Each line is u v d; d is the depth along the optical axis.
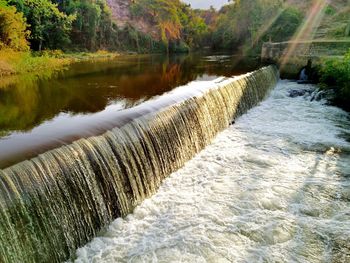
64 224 6.23
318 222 7.45
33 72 20.95
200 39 71.38
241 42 50.38
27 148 6.68
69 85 15.31
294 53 25.91
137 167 8.09
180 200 8.23
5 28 24.91
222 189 8.74
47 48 37.31
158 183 8.91
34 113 9.96
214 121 12.45
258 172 9.68
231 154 10.92
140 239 6.84
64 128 8.11
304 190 8.71
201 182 9.12
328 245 6.75
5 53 23.28
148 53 54.03
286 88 20.88
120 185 7.53
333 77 18.66
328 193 8.57
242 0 46.81
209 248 6.59
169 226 7.24
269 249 6.62
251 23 43.78
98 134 7.56
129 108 10.09
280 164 10.18
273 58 27.31
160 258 6.32
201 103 11.59
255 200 8.23
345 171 9.70
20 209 5.52
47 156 6.23
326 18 42.72
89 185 6.76
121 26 55.75
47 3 35.59
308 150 11.18
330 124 13.82
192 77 17.98
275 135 12.59
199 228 7.17
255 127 13.60
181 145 10.06
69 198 6.33
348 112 15.47
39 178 5.89
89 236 6.75
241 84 15.53
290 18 38.56
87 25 45.22
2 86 15.25
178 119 10.06
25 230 5.60
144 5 62.66
